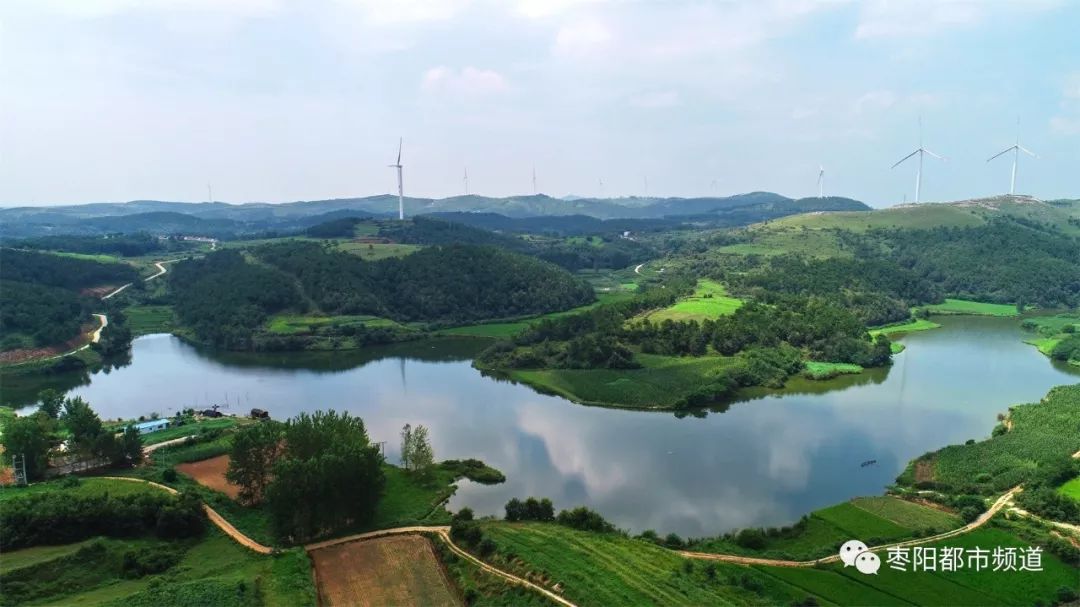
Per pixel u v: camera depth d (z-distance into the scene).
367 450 98.56
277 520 91.69
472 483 118.19
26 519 85.12
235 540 91.31
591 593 73.00
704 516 103.69
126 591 76.38
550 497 111.62
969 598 76.25
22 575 76.06
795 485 115.56
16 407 169.38
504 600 73.88
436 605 75.12
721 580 79.81
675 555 86.75
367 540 92.00
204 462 120.94
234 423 145.12
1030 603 75.12
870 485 115.25
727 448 135.00
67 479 106.44
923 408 159.75
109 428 134.50
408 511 103.69
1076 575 80.50
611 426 151.50
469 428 150.38
